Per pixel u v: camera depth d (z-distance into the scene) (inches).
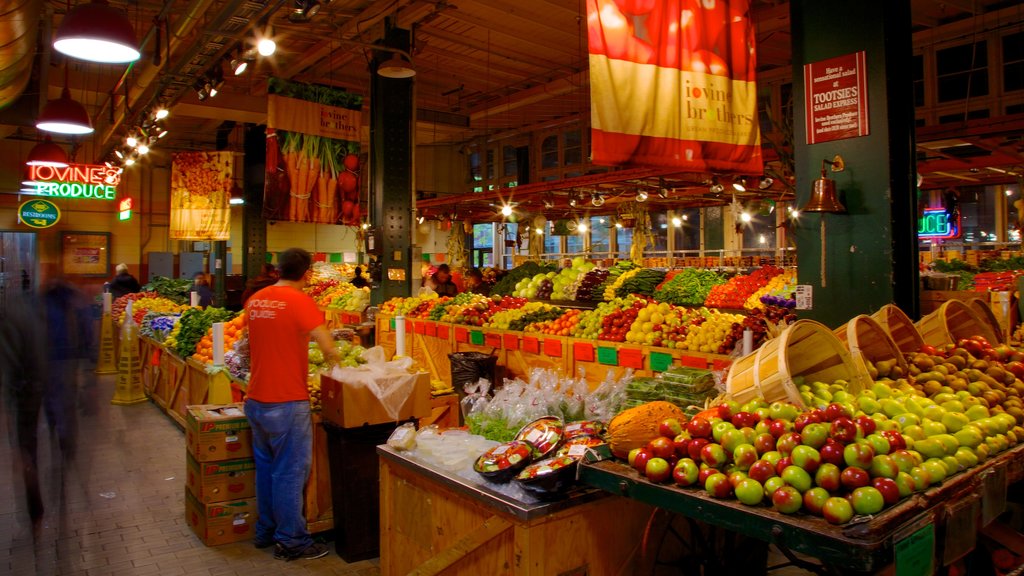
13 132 543.2
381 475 130.8
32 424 167.6
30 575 148.6
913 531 71.4
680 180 443.2
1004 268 408.8
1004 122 331.6
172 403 296.4
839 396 99.9
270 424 151.3
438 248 861.8
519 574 92.7
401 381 158.4
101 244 684.7
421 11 375.6
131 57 206.5
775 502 74.3
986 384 114.1
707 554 109.5
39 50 410.6
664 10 157.2
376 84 357.4
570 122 655.8
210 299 458.0
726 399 100.2
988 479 89.0
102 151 610.5
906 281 166.9
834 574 86.4
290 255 157.5
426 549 117.0
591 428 111.7
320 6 249.3
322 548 159.3
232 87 526.6
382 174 353.1
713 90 164.1
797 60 178.5
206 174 542.0
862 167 165.9
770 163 424.5
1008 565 114.1
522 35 450.0
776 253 567.8
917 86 468.1
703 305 343.0
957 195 514.9
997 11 397.4
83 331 177.0
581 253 756.0
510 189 502.6
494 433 126.5
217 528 165.3
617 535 102.5
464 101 633.0
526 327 250.1
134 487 208.2
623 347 206.2
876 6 163.2
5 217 618.8
